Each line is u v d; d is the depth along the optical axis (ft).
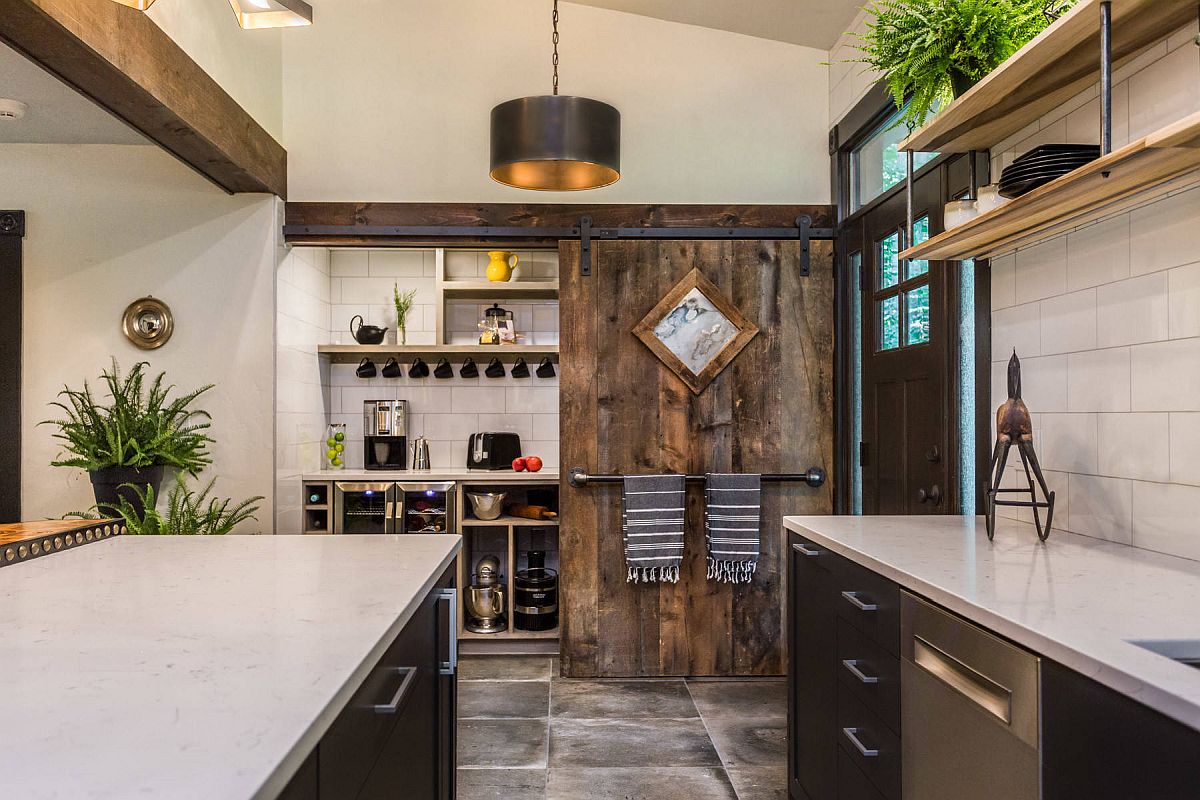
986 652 4.33
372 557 5.97
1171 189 5.50
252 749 2.53
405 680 4.58
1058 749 3.74
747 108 12.91
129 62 8.04
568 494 12.26
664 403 12.32
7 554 5.64
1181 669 3.31
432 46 12.91
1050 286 7.19
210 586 4.95
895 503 10.46
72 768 2.39
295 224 12.63
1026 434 6.56
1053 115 6.98
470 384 15.51
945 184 9.16
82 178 12.19
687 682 12.11
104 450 11.07
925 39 6.70
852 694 6.40
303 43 12.85
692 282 12.34
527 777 8.73
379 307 15.56
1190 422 5.60
